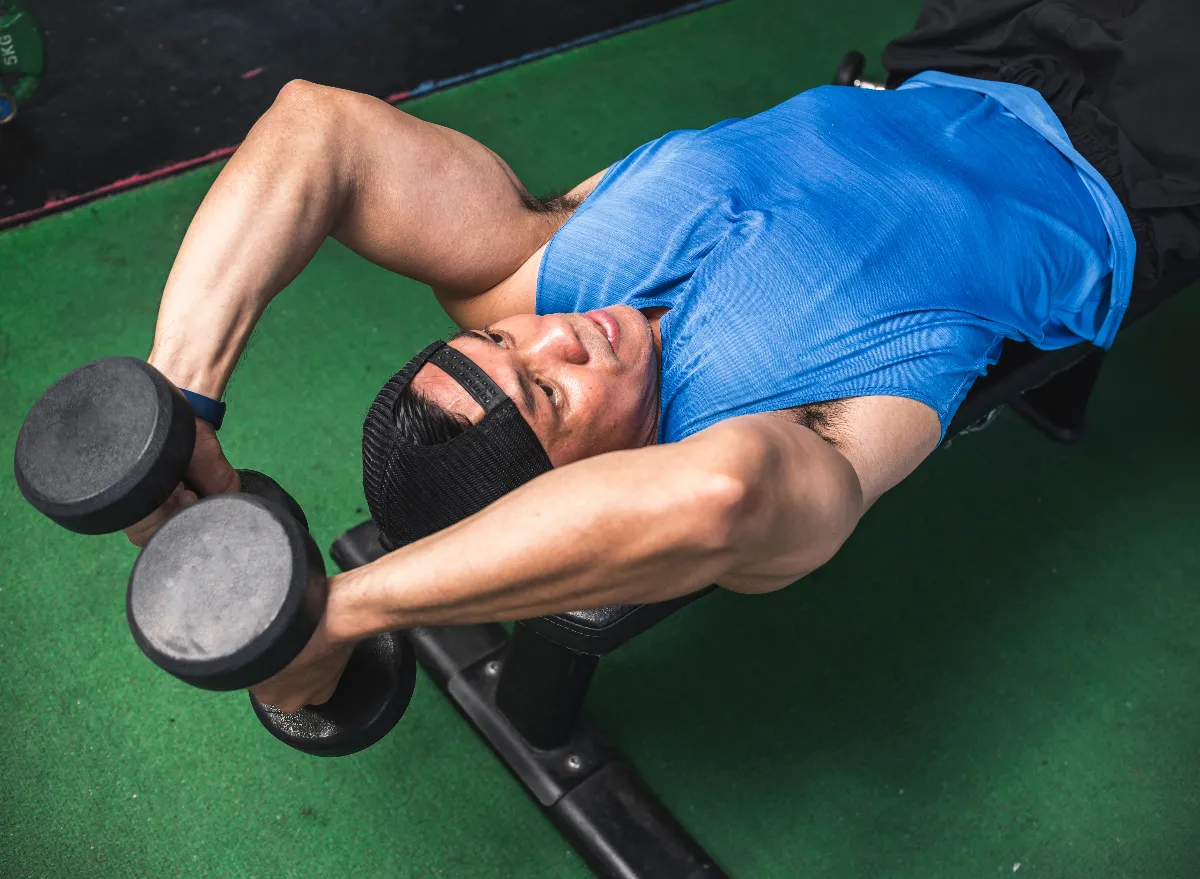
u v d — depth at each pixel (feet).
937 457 7.54
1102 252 5.55
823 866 5.73
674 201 4.90
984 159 5.41
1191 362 8.18
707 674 6.41
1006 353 5.59
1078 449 7.64
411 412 4.17
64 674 6.03
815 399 4.46
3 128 7.65
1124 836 5.90
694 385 4.60
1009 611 6.80
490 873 5.60
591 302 4.98
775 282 4.62
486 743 6.02
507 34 9.59
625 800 5.68
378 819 5.72
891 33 10.66
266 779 5.79
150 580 3.05
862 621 6.70
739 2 10.77
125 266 7.93
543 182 8.82
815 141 5.15
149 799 5.65
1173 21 5.62
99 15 7.60
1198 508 7.36
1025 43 6.16
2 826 5.49
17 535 6.55
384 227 4.65
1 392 7.15
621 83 9.80
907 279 4.71
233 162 4.20
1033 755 6.19
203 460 3.76
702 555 3.20
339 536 6.64
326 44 8.67
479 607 3.23
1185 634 6.76
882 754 6.16
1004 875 5.73
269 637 2.97
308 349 7.61
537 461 4.23
